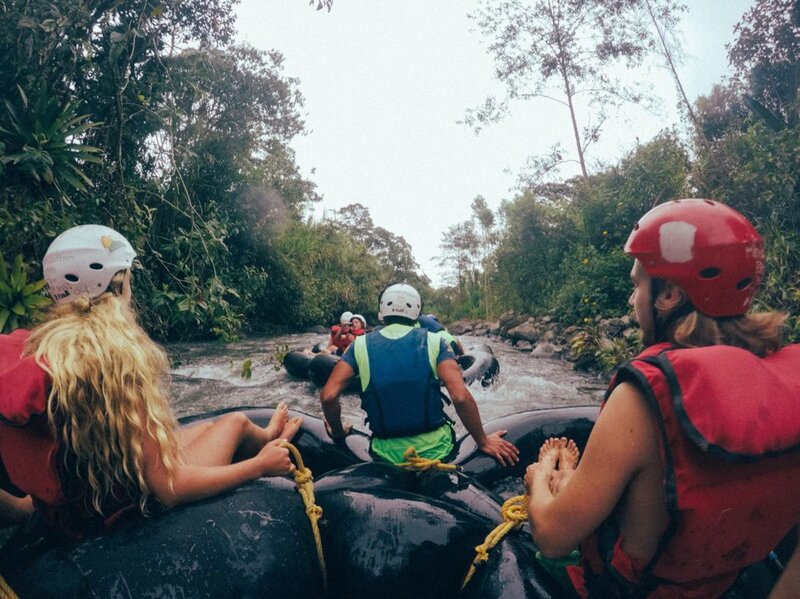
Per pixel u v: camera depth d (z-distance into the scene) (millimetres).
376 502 1718
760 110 7684
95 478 1387
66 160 5695
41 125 5520
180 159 10406
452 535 1640
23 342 1436
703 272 1051
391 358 2498
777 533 1052
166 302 6652
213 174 14703
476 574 1537
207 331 11969
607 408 1043
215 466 1604
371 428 2551
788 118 7883
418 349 2512
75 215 6145
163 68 7793
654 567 1053
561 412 2898
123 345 1415
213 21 9164
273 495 1586
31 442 1341
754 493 976
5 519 1670
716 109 10031
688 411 934
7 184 5727
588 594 1197
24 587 1304
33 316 4070
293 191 18984
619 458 1014
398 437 2496
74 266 1481
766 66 9688
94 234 1526
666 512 1025
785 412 935
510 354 9180
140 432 1394
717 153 7797
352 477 2162
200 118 14062
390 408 2480
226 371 7246
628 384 1027
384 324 2703
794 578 965
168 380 1623
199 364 7922
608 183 12617
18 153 5523
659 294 1135
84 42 6047
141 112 7871
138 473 1401
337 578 1586
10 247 5391
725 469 959
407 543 1595
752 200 6895
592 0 16688
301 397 5785
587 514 1061
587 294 10422
